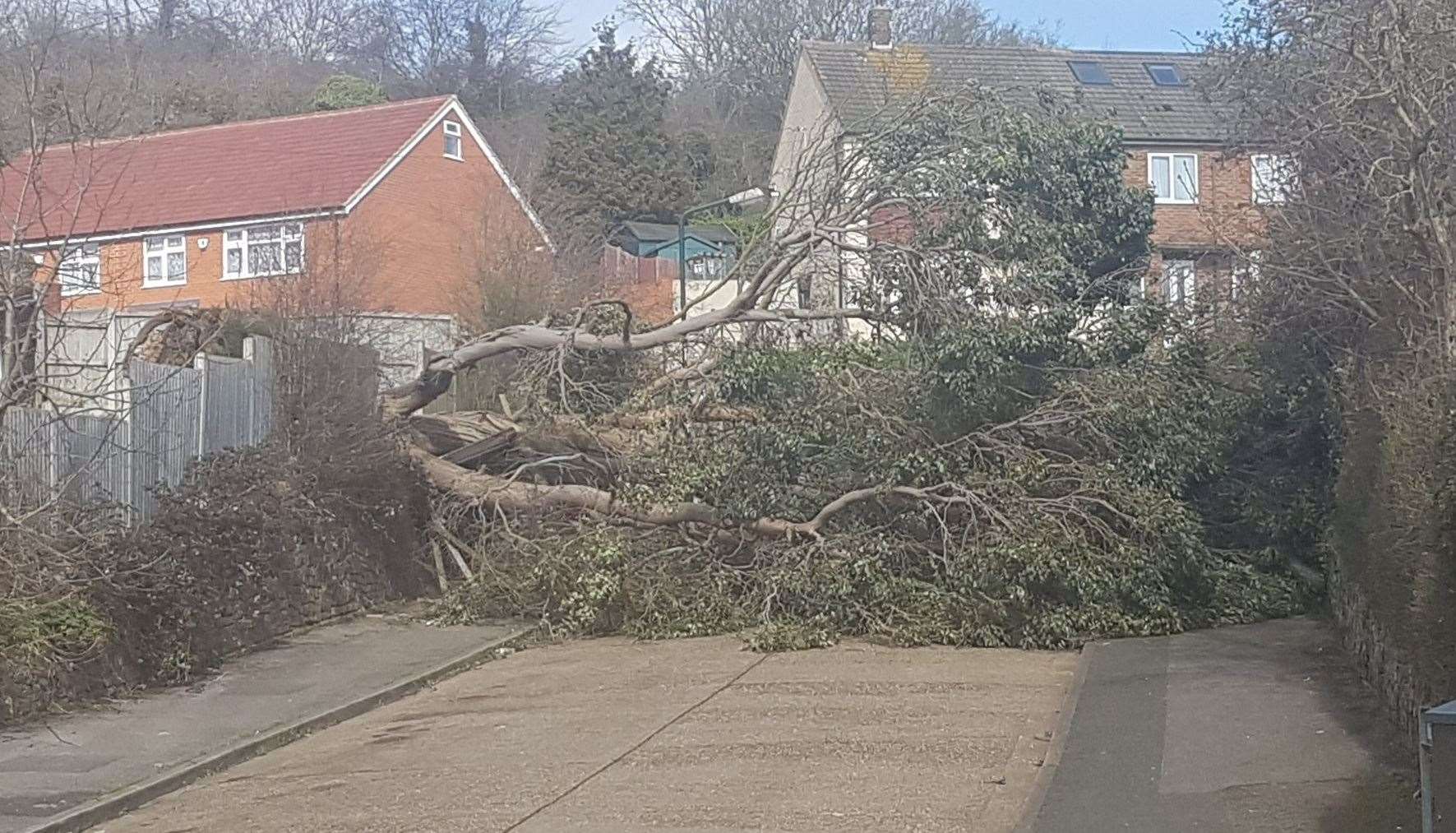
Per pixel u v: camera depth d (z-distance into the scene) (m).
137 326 18.36
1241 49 17.86
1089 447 16.59
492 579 17.56
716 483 16.95
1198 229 29.44
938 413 16.47
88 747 11.02
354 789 9.82
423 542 19.62
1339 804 8.09
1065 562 15.14
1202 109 35.25
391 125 36.16
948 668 14.13
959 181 17.05
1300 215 16.28
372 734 11.95
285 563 16.59
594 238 41.94
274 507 16.20
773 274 17.95
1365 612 11.84
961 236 16.86
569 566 16.94
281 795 9.76
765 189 22.17
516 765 10.34
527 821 8.63
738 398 17.27
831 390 16.77
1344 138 14.93
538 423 19.25
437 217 36.38
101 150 24.11
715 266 38.53
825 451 16.78
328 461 17.73
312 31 54.88
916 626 15.66
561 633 16.95
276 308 18.39
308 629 16.98
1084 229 18.08
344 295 19.64
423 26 60.31
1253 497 18.12
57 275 13.73
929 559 16.27
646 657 15.44
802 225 18.05
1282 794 8.41
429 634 16.75
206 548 14.70
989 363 16.14
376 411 19.19
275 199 33.84
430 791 9.61
